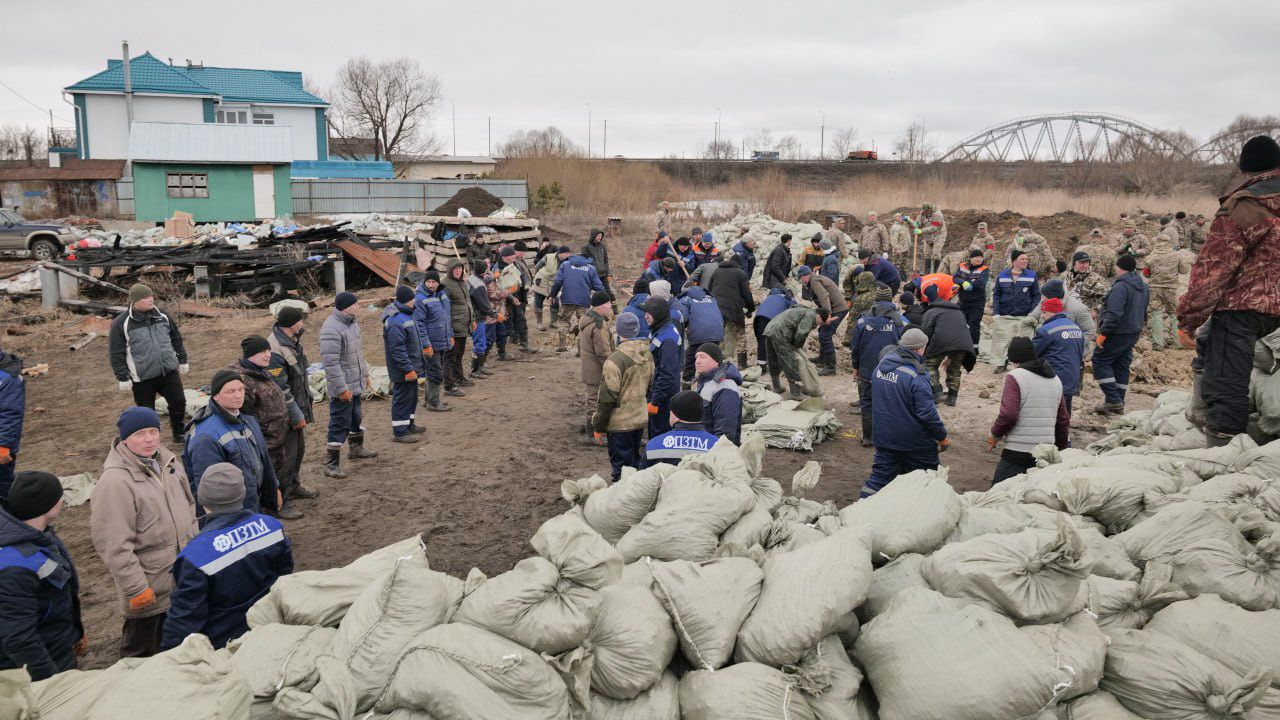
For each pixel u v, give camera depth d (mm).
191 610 3541
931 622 3121
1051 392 6023
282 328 6898
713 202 33469
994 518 4074
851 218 26250
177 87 41000
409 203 33750
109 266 17109
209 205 31828
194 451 4914
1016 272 11570
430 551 6234
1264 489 4219
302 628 3123
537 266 15555
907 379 6141
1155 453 5145
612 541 4207
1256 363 4781
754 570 3520
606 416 6859
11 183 33594
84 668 4758
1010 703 2865
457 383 11070
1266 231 4469
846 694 3117
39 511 3582
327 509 7031
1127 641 3232
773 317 10555
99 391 11141
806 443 8516
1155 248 12961
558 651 2924
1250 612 3348
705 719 2975
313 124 45750
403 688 2842
